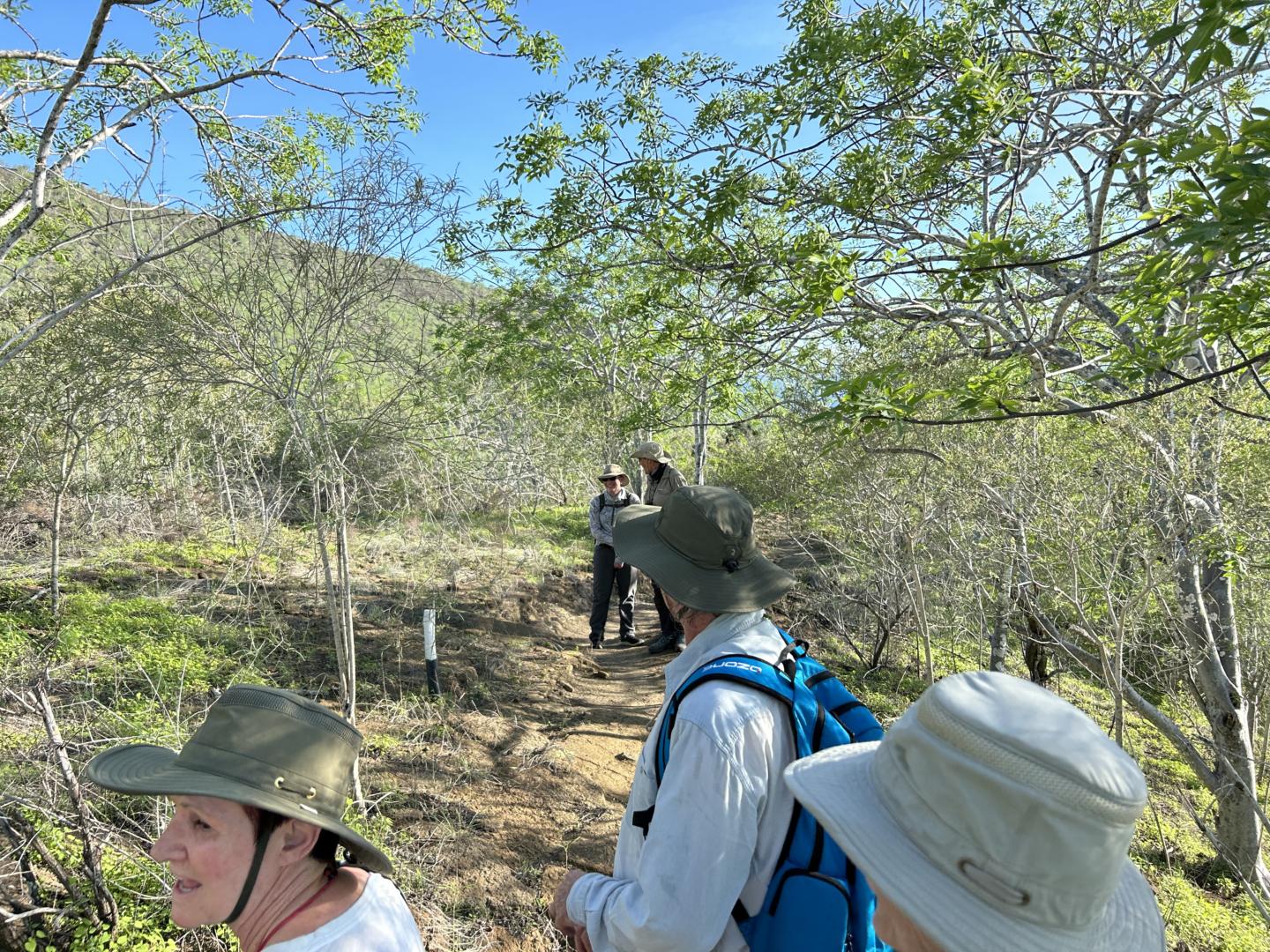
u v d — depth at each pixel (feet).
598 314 37.14
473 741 19.38
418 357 16.76
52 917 9.95
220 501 34.30
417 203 14.71
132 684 18.39
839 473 27.35
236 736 4.33
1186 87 14.32
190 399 18.08
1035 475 20.06
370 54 21.29
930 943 3.24
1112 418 18.63
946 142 18.54
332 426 15.85
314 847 4.47
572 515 57.16
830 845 4.78
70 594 25.46
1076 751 2.85
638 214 21.36
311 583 30.25
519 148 21.49
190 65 22.95
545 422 36.47
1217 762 22.44
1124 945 3.18
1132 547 20.33
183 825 4.28
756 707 4.81
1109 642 21.45
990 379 15.05
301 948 4.11
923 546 26.96
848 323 20.67
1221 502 19.31
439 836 14.61
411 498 17.70
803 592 37.27
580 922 5.40
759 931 4.64
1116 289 18.21
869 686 31.22
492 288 27.43
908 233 20.88
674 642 28.94
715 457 49.47
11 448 21.70
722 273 21.91
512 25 21.03
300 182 16.39
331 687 21.21
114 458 25.18
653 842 4.64
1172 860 22.79
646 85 21.99
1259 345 16.46
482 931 12.44
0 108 19.98
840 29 18.58
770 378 29.30
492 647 27.30
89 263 19.83
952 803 3.05
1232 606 21.80
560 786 17.84
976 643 31.60
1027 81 19.57
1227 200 8.22
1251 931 18.95
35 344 19.10
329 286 14.64
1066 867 2.83
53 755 10.84
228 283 14.96
